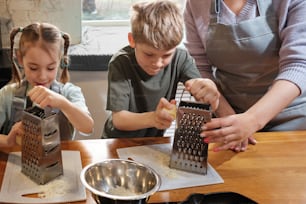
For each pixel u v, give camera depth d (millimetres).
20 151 992
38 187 847
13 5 1622
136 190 812
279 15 1200
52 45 1148
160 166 965
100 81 1653
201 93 1060
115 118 1157
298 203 844
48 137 840
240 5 1240
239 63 1281
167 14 1081
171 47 1071
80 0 1678
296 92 1047
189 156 948
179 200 844
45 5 1648
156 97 1245
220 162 1000
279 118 1307
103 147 1038
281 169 975
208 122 937
